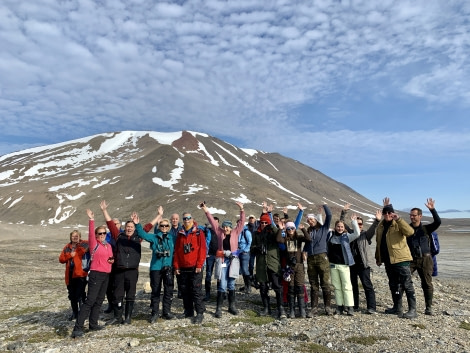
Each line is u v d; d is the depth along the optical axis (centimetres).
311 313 1042
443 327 928
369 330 891
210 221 1112
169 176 14362
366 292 1082
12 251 4069
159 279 1044
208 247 1205
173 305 1243
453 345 788
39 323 1088
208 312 1124
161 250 1045
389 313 1075
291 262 1034
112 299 1113
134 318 1074
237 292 1478
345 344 803
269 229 1068
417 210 1096
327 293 1050
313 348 783
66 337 909
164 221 1050
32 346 841
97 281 934
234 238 1097
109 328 972
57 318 1134
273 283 1043
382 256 1077
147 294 1487
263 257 1065
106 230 967
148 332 920
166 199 11475
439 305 1222
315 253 1062
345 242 1056
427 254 1074
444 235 10481
